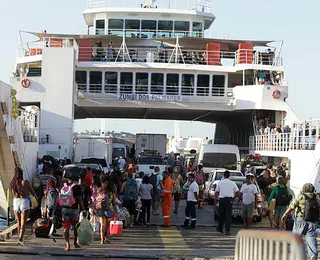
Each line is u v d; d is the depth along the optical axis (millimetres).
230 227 16375
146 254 11414
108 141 32031
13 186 12078
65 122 30422
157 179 19469
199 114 39656
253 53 35094
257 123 34531
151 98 33312
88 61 33656
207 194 23609
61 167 22922
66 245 11656
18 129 18109
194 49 37562
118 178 16594
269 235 5238
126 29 37688
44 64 30672
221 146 27375
